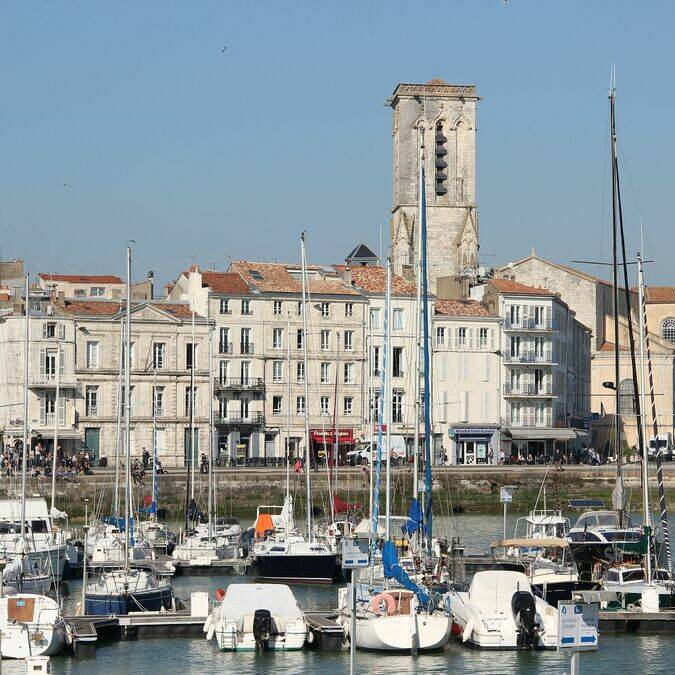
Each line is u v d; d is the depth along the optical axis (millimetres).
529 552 94688
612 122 88125
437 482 151500
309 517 98938
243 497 144750
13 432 152000
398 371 169500
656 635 71625
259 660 65938
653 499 152625
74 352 155375
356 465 159125
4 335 154250
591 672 63781
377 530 85188
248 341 163125
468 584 75625
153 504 122625
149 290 182250
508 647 67438
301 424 164500
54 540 91625
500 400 174500
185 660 65938
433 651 67375
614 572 76812
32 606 66750
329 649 68000
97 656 66750
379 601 68562
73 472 138000
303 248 106688
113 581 74875
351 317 167125
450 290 191250
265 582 93062
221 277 164500
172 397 159375
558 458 169125
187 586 91250
